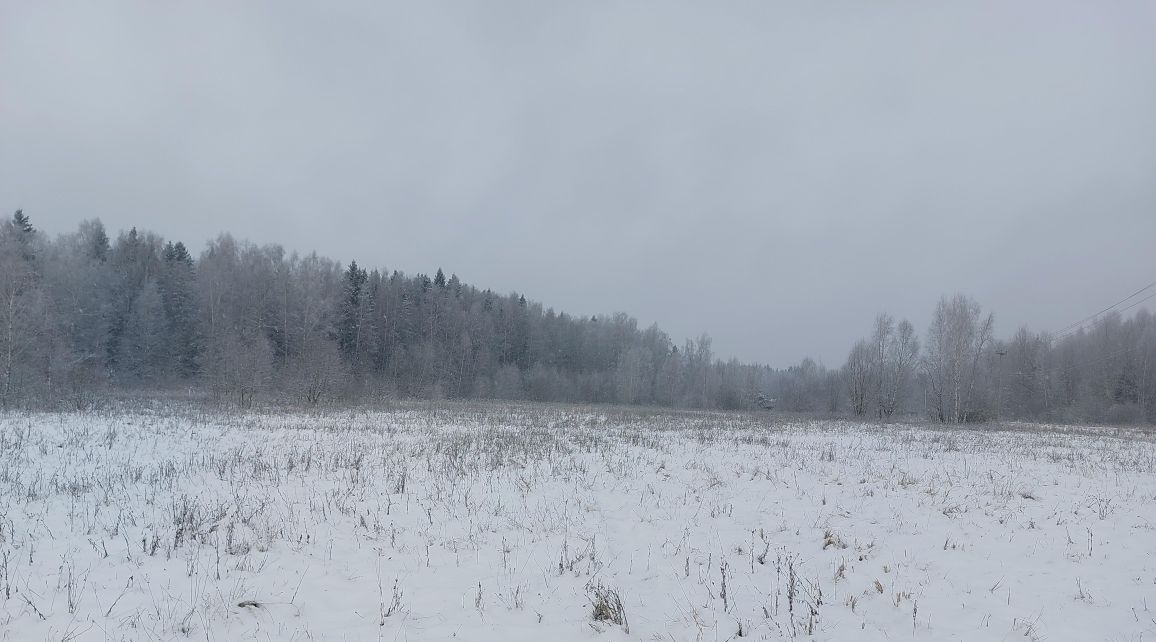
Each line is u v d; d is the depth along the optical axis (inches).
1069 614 231.3
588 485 444.5
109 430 656.4
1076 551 304.3
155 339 1975.9
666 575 274.4
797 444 759.7
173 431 724.0
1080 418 2087.8
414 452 572.1
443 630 217.9
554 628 221.9
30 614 213.0
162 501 367.6
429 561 285.4
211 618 216.2
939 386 1950.1
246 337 1958.7
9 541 285.7
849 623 227.5
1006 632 218.1
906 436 1010.1
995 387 2199.8
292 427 836.6
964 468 556.1
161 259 2498.8
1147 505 405.4
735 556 300.5
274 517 340.2
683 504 397.1
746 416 1633.9
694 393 3083.2
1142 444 955.3
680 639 216.4
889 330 2124.8
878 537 327.3
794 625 224.7
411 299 3004.4
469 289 3508.9
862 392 2118.6
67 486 396.2
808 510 381.4
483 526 339.0
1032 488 454.9
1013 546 313.3
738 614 234.8
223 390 1355.8
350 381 1615.4
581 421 1098.7
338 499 377.7
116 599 227.9
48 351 1272.1
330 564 277.1
